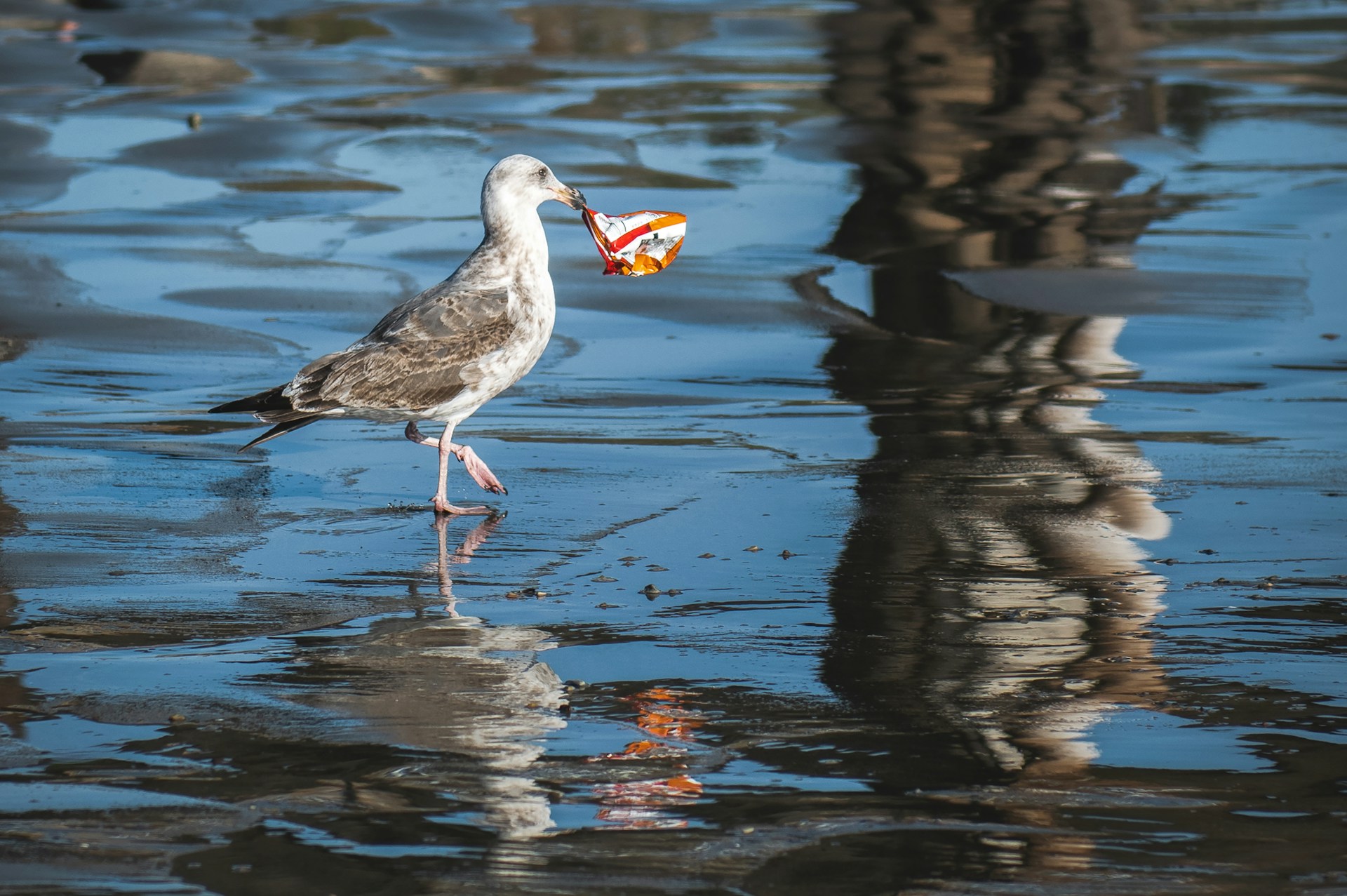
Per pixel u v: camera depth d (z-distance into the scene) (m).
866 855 6.86
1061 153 26.06
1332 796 7.40
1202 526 11.61
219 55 35.25
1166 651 9.26
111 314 18.19
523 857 6.85
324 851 6.89
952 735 8.12
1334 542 11.23
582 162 26.00
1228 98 30.12
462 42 37.81
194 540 11.48
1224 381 15.75
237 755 7.85
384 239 21.80
